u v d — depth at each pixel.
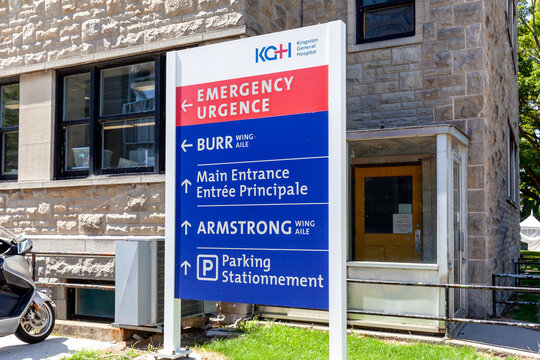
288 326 7.05
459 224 7.80
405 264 6.88
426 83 8.57
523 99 25.98
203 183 5.29
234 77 5.18
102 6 8.88
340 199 4.54
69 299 8.92
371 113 8.91
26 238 6.25
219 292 5.12
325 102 4.72
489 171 8.77
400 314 6.52
